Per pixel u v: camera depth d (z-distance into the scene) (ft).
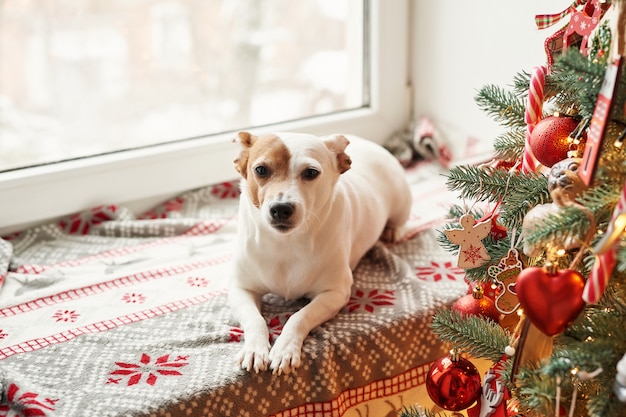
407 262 5.37
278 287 4.68
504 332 3.84
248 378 4.01
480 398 3.94
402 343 4.56
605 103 2.95
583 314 3.42
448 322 3.82
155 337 4.42
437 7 6.63
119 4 6.68
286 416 4.21
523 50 5.83
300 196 4.14
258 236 4.49
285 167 4.24
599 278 2.93
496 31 6.06
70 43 6.59
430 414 3.94
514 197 3.58
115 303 4.82
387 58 6.84
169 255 5.44
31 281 5.04
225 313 4.69
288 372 4.09
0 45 6.38
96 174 5.91
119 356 4.21
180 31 6.98
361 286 5.02
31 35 6.45
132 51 6.84
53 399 3.83
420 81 7.06
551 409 3.18
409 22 6.96
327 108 7.33
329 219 4.56
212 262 5.36
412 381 4.69
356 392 4.47
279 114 7.21
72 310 4.74
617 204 2.96
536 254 3.48
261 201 4.28
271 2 7.29
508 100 4.04
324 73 7.32
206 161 6.33
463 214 4.14
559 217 3.07
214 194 6.45
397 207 5.63
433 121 7.01
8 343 4.37
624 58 2.97
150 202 6.29
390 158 5.73
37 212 5.77
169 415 3.78
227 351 4.24
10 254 5.33
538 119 3.67
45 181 5.72
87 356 4.22
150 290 4.98
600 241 2.99
